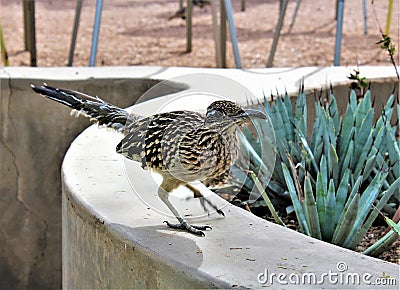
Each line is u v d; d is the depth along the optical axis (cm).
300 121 379
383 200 309
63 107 483
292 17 1031
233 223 258
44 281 504
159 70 512
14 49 866
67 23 1026
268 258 228
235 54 608
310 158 362
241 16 1080
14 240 497
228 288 208
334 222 309
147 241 240
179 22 1049
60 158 491
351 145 353
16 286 502
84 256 277
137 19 1076
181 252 232
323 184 309
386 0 1132
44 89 279
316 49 865
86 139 353
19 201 495
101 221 259
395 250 315
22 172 491
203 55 850
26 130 486
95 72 502
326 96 444
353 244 301
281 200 370
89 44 907
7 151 488
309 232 310
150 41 927
